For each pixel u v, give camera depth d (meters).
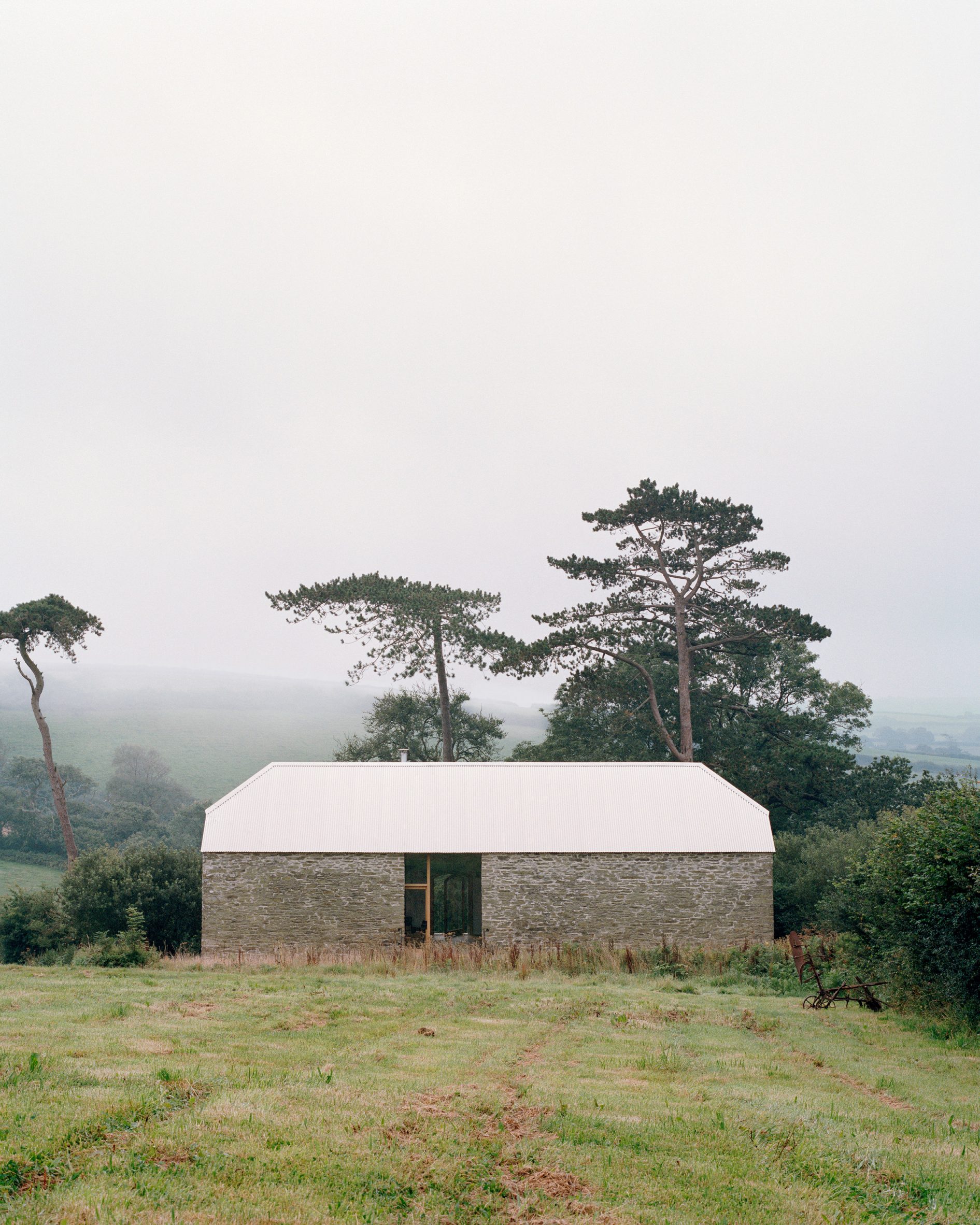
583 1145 9.52
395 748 59.22
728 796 34.56
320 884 32.22
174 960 29.47
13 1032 14.11
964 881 17.95
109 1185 7.56
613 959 29.34
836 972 25.09
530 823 33.28
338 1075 12.16
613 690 48.75
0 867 74.44
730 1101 11.73
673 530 47.62
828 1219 7.96
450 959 28.88
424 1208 7.71
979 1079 14.62
